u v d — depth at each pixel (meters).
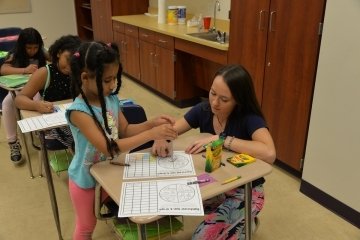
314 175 2.37
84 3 6.76
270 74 2.64
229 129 1.64
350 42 1.96
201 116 1.73
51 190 1.96
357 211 2.13
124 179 1.27
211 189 1.21
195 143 1.51
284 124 2.62
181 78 4.09
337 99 2.10
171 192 1.19
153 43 4.30
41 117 1.88
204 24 3.97
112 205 1.53
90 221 1.55
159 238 1.41
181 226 1.47
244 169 1.34
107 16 5.33
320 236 2.08
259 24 2.63
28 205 2.38
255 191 1.67
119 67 1.36
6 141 3.31
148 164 1.38
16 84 2.37
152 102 4.34
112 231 2.07
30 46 2.83
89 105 1.37
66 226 2.17
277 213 2.28
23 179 2.68
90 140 1.35
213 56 3.29
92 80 1.31
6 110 2.74
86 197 1.48
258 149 1.45
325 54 2.12
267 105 2.74
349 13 1.93
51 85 2.22
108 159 1.42
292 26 2.37
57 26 6.69
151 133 1.40
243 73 1.53
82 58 1.30
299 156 2.55
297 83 2.43
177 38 3.81
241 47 2.88
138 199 1.15
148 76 4.61
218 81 1.52
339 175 2.19
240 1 2.76
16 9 6.20
